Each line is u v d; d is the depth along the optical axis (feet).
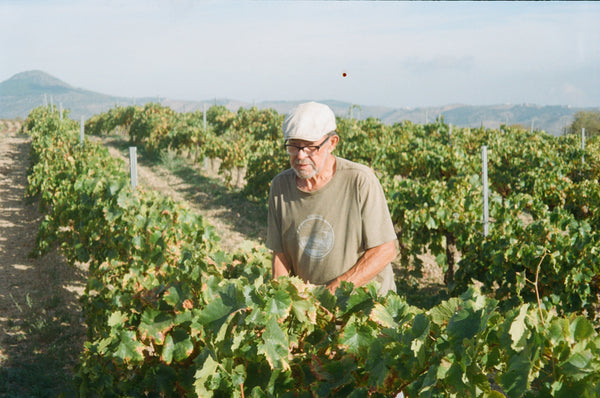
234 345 5.89
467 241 22.61
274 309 5.94
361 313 6.40
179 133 69.15
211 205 44.55
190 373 7.57
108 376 9.07
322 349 6.32
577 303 18.57
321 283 7.47
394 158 49.73
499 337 4.73
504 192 43.52
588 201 34.58
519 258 19.54
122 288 14.94
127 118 104.83
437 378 4.73
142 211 19.56
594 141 83.30
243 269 10.00
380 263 7.12
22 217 38.99
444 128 82.17
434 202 26.11
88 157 36.94
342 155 48.85
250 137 65.31
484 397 4.61
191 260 9.73
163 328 7.81
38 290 23.29
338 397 5.75
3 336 18.26
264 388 5.90
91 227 21.02
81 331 19.11
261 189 46.39
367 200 7.02
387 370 5.30
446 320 5.40
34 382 15.01
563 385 4.45
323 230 7.19
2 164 64.03
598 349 4.50
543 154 49.80
